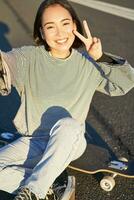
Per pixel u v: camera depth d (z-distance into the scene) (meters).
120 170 3.69
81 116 3.32
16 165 3.23
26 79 3.22
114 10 9.62
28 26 8.16
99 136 4.50
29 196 2.94
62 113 3.25
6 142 3.82
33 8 9.47
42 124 3.30
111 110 5.11
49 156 3.00
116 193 3.67
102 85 3.29
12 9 9.36
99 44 3.04
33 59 3.21
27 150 3.31
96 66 3.21
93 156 3.81
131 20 8.89
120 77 3.11
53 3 3.10
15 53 3.21
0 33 7.68
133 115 5.01
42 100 3.22
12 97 5.34
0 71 3.08
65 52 3.15
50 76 3.20
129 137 4.51
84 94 3.26
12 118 4.88
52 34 3.08
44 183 2.95
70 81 3.21
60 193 3.32
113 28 8.32
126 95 5.47
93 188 3.71
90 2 10.30
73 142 3.05
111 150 4.23
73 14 3.13
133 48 7.24
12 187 3.20
